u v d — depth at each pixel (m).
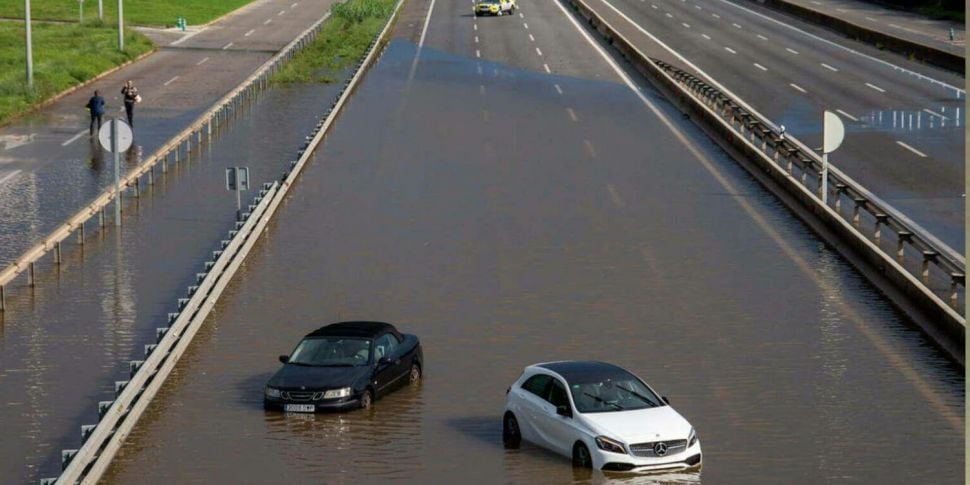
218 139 67.50
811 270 42.34
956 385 30.81
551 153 63.38
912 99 78.12
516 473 24.98
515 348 34.19
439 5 137.62
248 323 36.62
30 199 53.50
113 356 33.53
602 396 25.89
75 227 44.84
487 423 28.45
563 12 130.62
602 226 48.88
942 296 38.50
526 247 45.69
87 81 88.69
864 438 27.11
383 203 52.78
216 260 40.97
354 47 104.00
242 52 105.56
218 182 56.94
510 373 32.12
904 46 99.00
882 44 103.50
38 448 26.95
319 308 38.16
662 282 40.97
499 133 68.38
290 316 37.31
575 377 26.34
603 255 44.53
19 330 35.91
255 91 84.62
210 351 34.00
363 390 29.31
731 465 25.45
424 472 25.16
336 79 89.50
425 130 69.19
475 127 70.06
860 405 29.36
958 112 73.12
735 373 31.86
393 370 30.59
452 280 41.34
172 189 55.72
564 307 38.19
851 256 43.91
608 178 57.62
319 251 45.16
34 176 58.41
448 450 26.52
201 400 30.06
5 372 32.16
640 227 48.62
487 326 36.31
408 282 41.12
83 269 42.81
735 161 61.44
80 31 112.50
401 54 100.56
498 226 48.91
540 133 68.50
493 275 41.94
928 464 25.50
